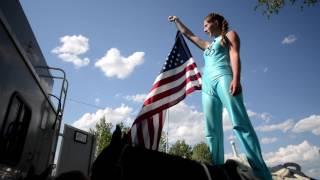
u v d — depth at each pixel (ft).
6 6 12.44
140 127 11.76
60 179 8.98
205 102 11.92
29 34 15.70
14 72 11.43
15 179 13.35
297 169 13.28
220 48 11.89
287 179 12.37
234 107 10.74
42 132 16.94
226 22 12.56
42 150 17.38
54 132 19.48
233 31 11.54
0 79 10.15
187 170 9.23
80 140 26.61
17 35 13.85
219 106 11.66
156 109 12.64
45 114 17.10
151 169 9.02
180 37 15.40
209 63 12.04
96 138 28.66
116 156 8.85
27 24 15.33
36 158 16.33
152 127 12.03
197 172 9.25
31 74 13.65
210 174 9.23
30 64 13.35
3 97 10.59
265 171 9.98
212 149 11.44
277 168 13.52
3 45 10.22
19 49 11.79
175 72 14.39
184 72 14.67
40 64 17.97
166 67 14.34
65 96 21.11
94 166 8.80
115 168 8.61
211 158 11.34
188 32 14.73
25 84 12.85
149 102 12.82
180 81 14.25
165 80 13.92
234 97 10.81
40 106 15.79
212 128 11.65
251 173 9.75
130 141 10.66
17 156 13.17
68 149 25.36
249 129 10.45
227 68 11.53
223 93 11.14
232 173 9.51
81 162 26.40
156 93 13.25
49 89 20.10
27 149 14.47
